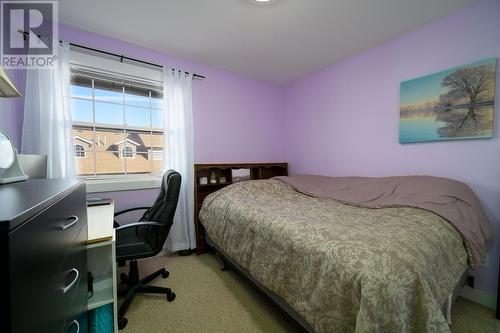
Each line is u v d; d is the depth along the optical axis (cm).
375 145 232
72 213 79
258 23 192
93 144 224
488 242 148
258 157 327
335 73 270
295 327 140
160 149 262
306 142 312
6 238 36
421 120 195
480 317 150
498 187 160
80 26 199
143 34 211
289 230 131
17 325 38
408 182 186
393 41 215
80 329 88
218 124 289
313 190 240
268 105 336
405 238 108
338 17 184
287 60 264
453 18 177
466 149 174
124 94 239
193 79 269
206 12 179
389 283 84
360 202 189
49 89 182
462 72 172
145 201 241
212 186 276
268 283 137
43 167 127
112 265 118
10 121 166
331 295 95
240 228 177
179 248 249
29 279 43
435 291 92
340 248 102
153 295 175
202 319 150
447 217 140
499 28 157
